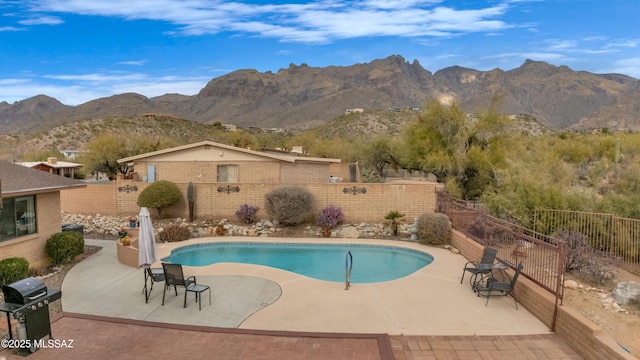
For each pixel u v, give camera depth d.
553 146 44.31
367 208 23.03
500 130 30.38
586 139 48.38
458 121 31.27
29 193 13.69
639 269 13.38
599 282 12.05
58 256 14.94
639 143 41.44
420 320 10.23
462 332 9.57
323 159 30.22
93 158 48.53
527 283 11.16
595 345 8.00
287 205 21.48
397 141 49.19
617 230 14.60
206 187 23.48
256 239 20.06
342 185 22.98
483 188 29.45
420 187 22.91
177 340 9.02
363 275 15.29
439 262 15.91
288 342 8.97
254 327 9.76
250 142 69.31
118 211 24.58
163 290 12.43
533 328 9.80
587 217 15.77
